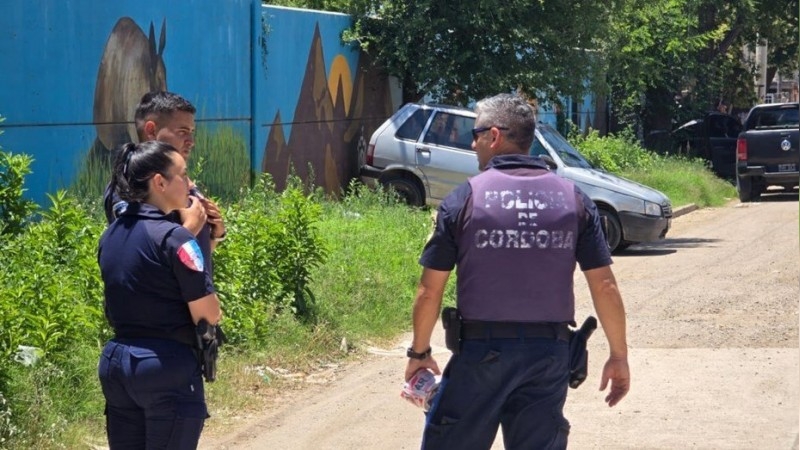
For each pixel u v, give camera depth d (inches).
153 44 539.8
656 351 388.5
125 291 186.7
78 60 475.8
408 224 588.4
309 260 402.0
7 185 370.9
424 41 811.4
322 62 748.6
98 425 280.4
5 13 428.8
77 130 475.5
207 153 598.5
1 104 428.1
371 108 830.5
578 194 191.5
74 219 348.5
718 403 321.4
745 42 1537.9
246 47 644.7
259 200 516.7
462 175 697.0
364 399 331.3
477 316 186.9
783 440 286.0
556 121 1116.5
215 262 357.7
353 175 806.5
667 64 1275.8
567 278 188.9
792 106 1072.2
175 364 185.2
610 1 846.5
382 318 426.0
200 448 281.0
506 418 191.5
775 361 369.7
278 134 687.1
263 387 337.4
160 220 189.8
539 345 186.4
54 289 293.4
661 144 1316.4
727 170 1278.3
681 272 574.6
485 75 808.9
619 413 312.5
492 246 185.9
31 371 271.6
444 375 191.8
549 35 811.4
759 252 648.4
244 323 361.7
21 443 249.8
